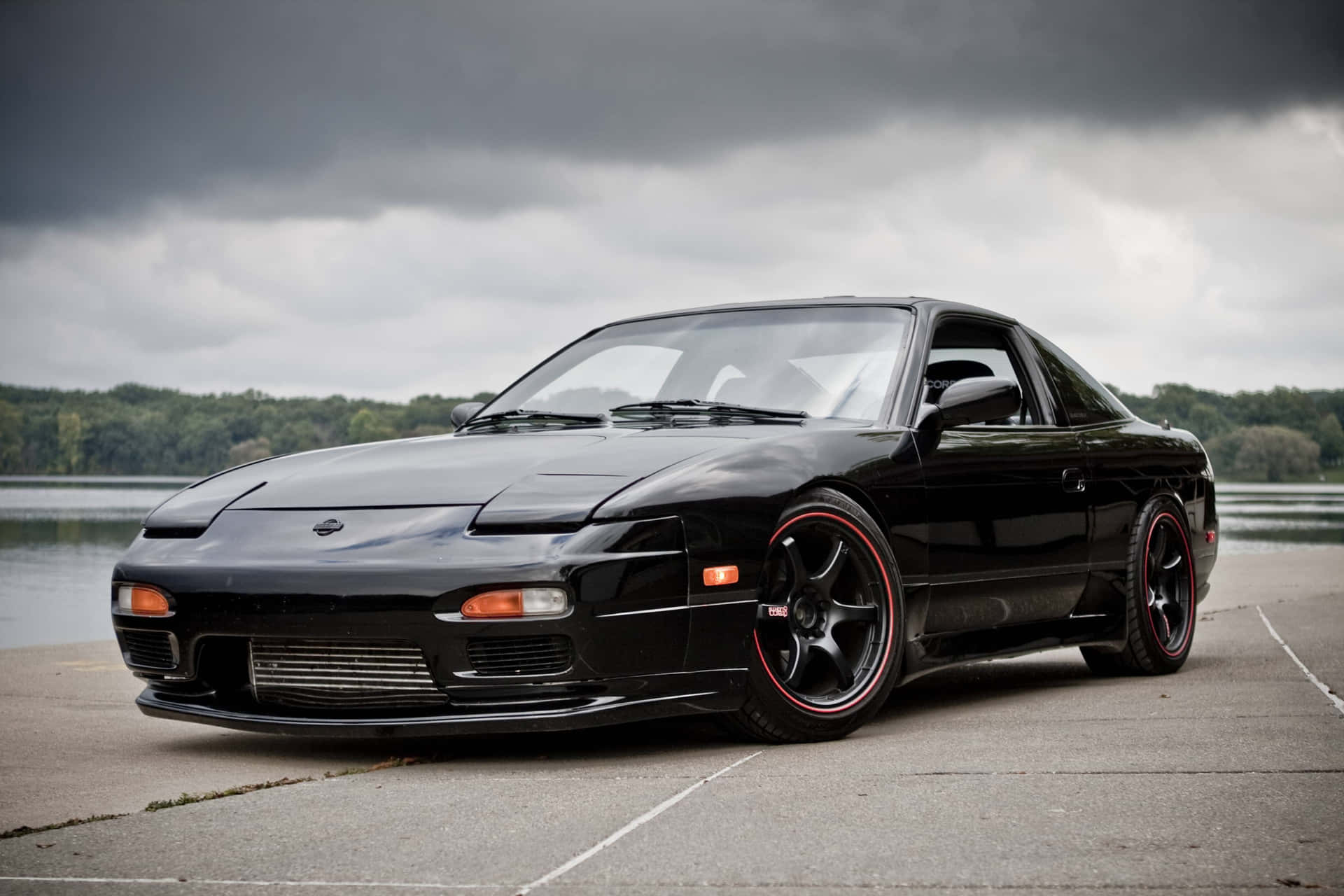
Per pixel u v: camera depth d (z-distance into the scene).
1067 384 4.12
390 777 2.63
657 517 2.72
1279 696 3.51
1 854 2.03
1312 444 73.19
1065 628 3.89
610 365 3.84
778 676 2.91
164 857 2.01
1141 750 2.71
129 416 78.19
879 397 3.42
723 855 1.94
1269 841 1.97
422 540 2.71
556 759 2.80
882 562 3.12
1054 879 1.79
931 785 2.40
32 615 9.05
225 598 2.79
